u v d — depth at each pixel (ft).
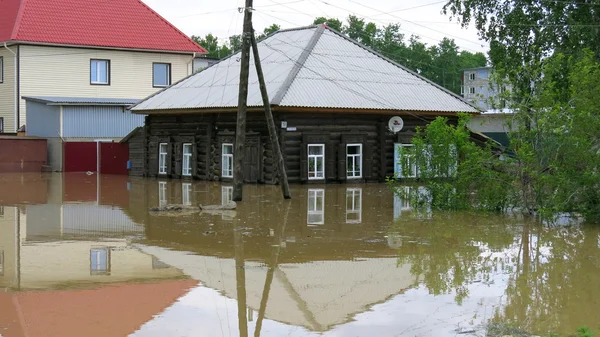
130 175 120.88
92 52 144.97
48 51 140.67
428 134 70.74
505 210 69.00
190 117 107.96
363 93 99.71
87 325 31.42
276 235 54.03
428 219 63.26
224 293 37.06
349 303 35.27
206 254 46.75
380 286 38.63
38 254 46.80
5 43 137.59
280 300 35.81
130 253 47.11
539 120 62.69
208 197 80.74
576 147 60.39
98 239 52.37
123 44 146.72
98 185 98.94
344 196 81.46
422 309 34.19
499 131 130.52
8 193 86.69
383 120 101.81
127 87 148.97
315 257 45.91
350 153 100.07
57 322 31.81
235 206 69.92
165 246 49.55
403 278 40.40
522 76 75.41
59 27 143.74
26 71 138.92
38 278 40.04
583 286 38.55
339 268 42.88
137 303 35.06
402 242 51.44
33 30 140.46
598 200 60.64
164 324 31.76
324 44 110.11
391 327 31.45
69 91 142.92
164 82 153.48
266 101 76.79
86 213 66.95
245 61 74.59
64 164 127.44
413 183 74.08
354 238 52.95
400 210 69.41
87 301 35.35
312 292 37.35
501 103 67.62
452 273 41.75
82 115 129.18
